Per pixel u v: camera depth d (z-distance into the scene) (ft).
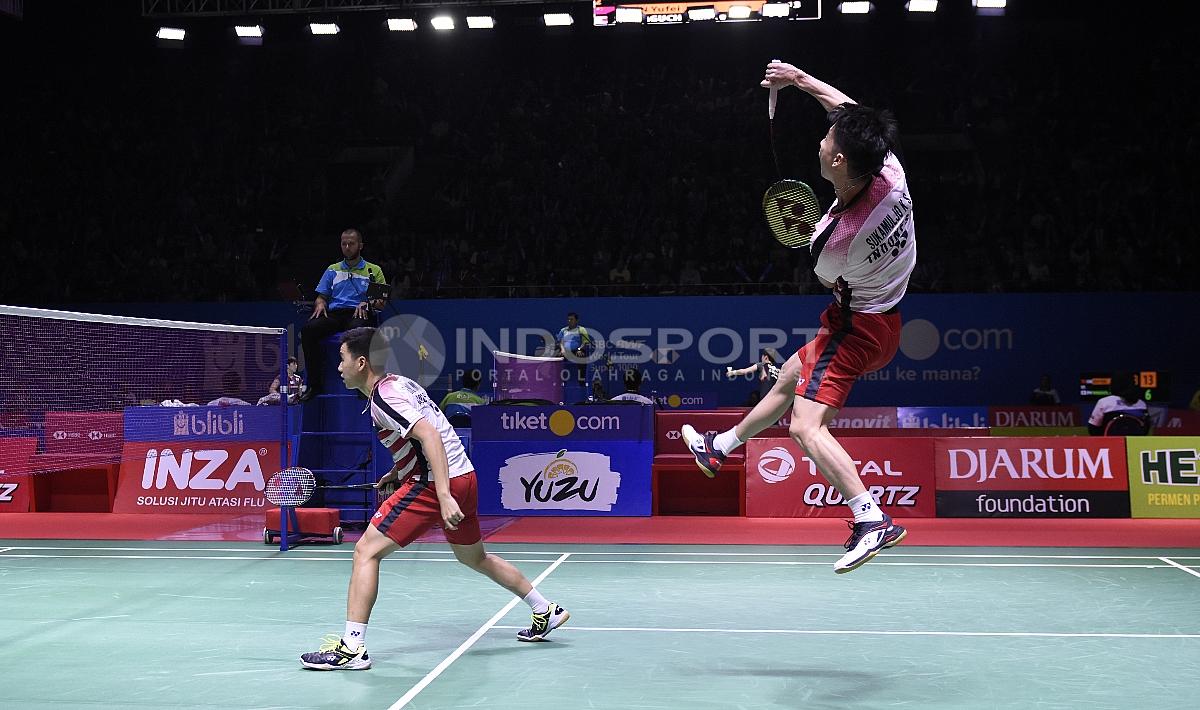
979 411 56.08
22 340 42.34
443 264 71.05
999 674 17.35
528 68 85.71
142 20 83.30
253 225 77.77
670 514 41.22
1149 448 39.22
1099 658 18.45
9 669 17.83
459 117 83.92
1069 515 38.96
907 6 70.49
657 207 73.92
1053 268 67.62
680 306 61.52
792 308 60.80
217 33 85.25
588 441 40.98
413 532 17.97
